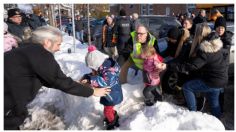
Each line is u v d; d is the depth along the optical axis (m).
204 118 3.55
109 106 3.66
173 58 4.64
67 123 4.20
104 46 8.04
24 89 2.60
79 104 4.44
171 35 4.43
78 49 10.16
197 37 3.71
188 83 3.95
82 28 14.42
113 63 3.53
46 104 4.82
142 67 4.38
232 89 5.41
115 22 7.55
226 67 3.70
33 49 2.61
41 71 2.59
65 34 15.77
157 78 4.21
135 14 8.62
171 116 3.65
